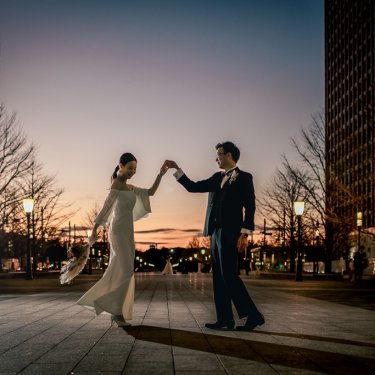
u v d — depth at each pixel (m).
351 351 5.64
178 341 6.22
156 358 5.20
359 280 28.27
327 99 103.00
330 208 38.44
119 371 4.61
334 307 11.55
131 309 7.54
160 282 26.58
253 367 4.81
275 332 7.05
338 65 97.12
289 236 50.44
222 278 7.30
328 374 4.54
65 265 7.37
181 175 7.53
